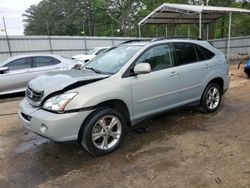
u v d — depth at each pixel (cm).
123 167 337
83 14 5219
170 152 373
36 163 361
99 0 4547
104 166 342
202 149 379
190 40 508
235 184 289
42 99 346
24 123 367
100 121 362
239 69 1379
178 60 470
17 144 434
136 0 4459
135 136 439
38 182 312
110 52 471
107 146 375
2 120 576
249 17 2977
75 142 350
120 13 4612
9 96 859
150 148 390
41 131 334
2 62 838
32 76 852
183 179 303
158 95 432
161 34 3441
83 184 303
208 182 295
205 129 460
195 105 534
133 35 4291
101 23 4962
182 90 473
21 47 2005
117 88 374
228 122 492
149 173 320
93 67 448
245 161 339
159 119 522
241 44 2323
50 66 889
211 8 1673
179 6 1659
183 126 480
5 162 368
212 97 549
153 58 432
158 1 3738
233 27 3391
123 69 393
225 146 386
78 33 5462
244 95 711
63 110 328
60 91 340
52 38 2133
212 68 529
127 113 400
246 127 461
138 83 400
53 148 409
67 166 348
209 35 2548
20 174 332
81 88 349
